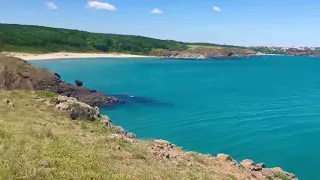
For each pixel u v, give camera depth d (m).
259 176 28.77
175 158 25.94
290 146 48.97
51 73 76.62
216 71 181.00
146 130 55.53
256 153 45.94
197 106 77.88
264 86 119.44
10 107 29.25
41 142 19.14
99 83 118.00
